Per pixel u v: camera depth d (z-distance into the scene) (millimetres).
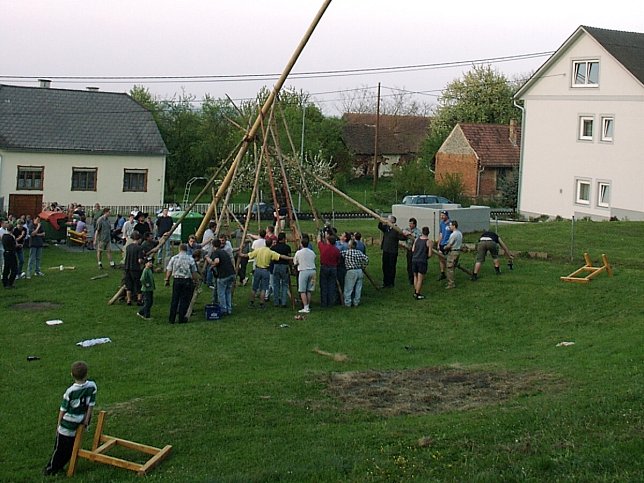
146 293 18906
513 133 60250
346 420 11078
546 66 43625
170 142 64812
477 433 9719
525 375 12938
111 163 51594
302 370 14281
